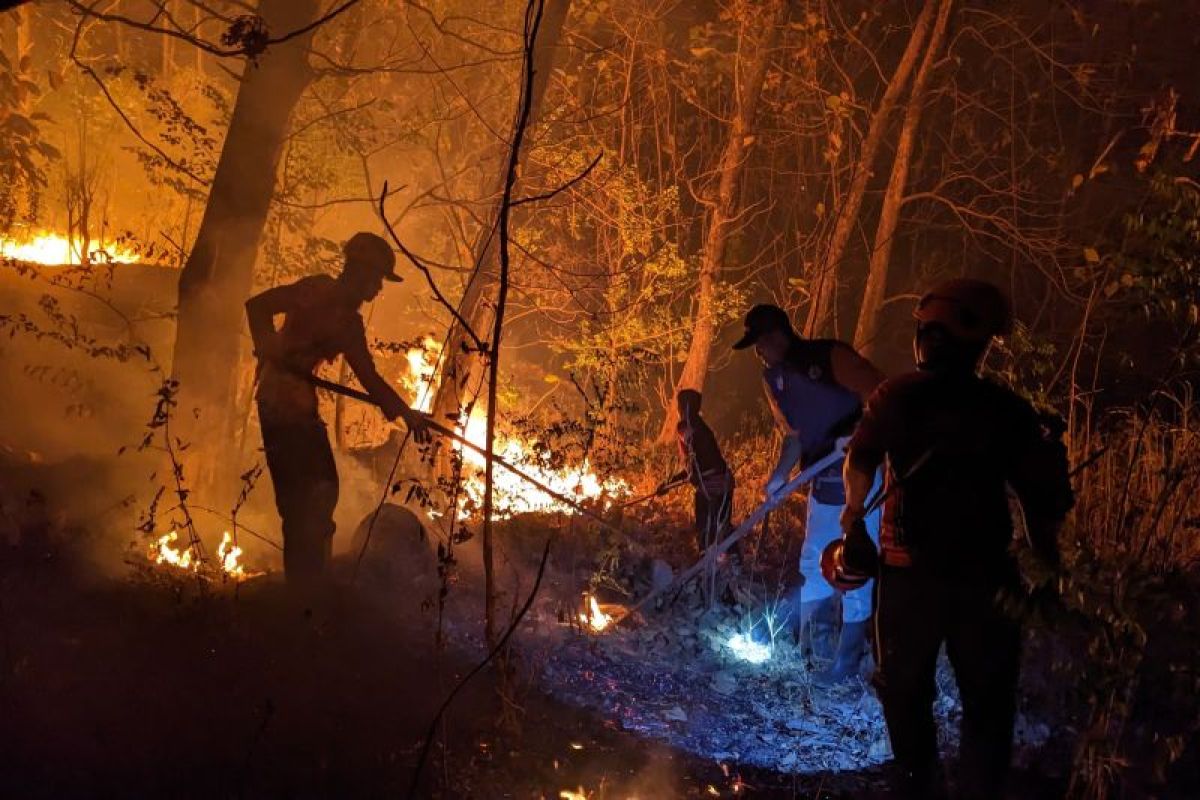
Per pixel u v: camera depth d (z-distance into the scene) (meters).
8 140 8.92
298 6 7.93
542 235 15.32
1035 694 5.75
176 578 6.46
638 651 6.88
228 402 8.06
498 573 7.82
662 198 15.16
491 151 13.51
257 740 4.46
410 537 7.28
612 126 16.17
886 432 4.43
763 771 5.32
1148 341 11.04
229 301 8.00
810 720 6.23
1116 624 4.25
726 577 8.32
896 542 4.39
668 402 15.96
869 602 6.66
